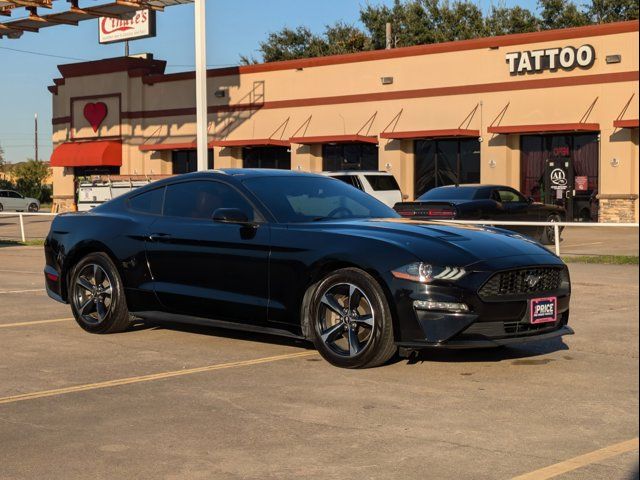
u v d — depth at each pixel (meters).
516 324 6.43
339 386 6.07
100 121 41.41
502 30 55.72
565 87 28.77
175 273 7.72
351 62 33.56
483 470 4.25
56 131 43.56
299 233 6.95
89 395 5.89
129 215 8.27
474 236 6.74
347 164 34.19
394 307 6.34
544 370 6.57
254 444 4.73
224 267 7.35
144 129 40.00
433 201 17.83
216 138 37.62
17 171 74.69
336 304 6.70
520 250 6.61
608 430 4.94
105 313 8.27
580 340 7.86
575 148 29.39
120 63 40.59
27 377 6.47
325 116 34.31
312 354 7.25
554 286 6.70
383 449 4.61
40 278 13.86
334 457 4.48
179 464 4.39
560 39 28.72
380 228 6.82
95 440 4.83
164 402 5.67
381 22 59.78
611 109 27.94
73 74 42.50
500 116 30.14
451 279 6.21
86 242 8.38
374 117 33.03
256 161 36.72
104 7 33.09
